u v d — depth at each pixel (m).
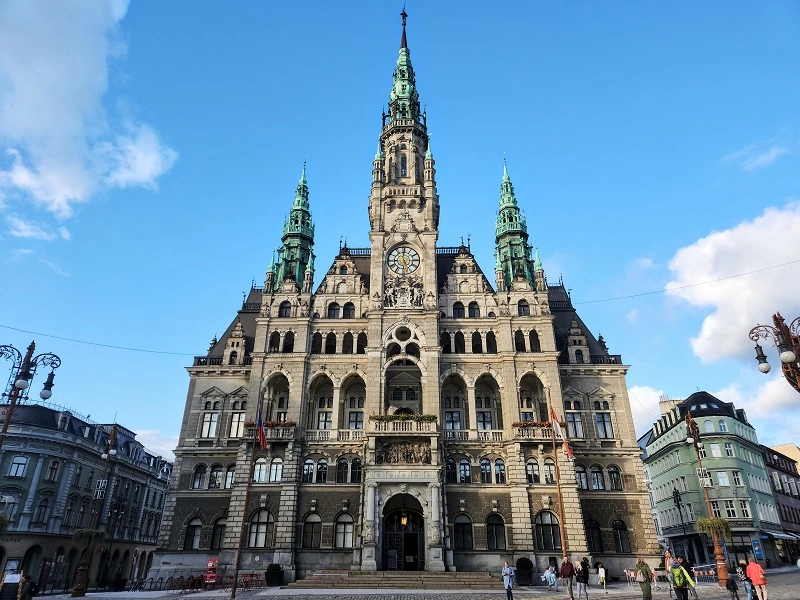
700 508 79.75
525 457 58.31
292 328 65.56
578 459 60.62
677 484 86.12
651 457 97.19
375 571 50.91
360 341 65.62
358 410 64.12
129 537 95.44
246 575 51.41
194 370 65.69
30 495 70.75
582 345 67.06
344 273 69.50
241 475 58.06
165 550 57.50
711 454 80.25
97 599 39.62
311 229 77.50
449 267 71.94
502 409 61.50
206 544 57.69
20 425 72.06
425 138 79.00
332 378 63.06
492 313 66.81
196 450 61.62
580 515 55.69
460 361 63.31
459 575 49.38
